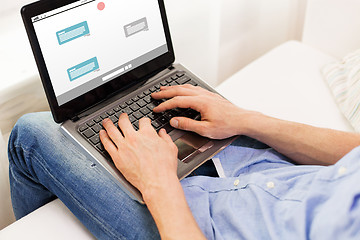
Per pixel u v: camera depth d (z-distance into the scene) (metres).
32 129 0.78
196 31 1.25
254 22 1.53
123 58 0.83
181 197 0.62
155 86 0.87
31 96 0.93
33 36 0.70
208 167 0.82
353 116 0.95
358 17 1.13
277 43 1.73
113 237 0.69
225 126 0.76
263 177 0.67
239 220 0.63
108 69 0.82
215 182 0.72
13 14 0.93
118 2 0.80
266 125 0.76
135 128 0.78
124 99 0.82
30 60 0.93
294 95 1.05
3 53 0.94
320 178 0.58
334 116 0.99
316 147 0.73
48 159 0.75
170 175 0.64
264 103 1.02
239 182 0.69
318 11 1.21
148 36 0.87
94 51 0.79
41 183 0.80
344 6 1.15
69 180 0.73
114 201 0.70
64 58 0.75
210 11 1.22
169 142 0.71
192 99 0.79
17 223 0.75
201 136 0.78
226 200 0.68
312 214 0.57
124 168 0.67
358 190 0.52
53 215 0.77
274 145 0.76
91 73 0.79
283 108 1.01
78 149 0.74
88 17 0.76
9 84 0.88
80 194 0.72
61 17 0.73
